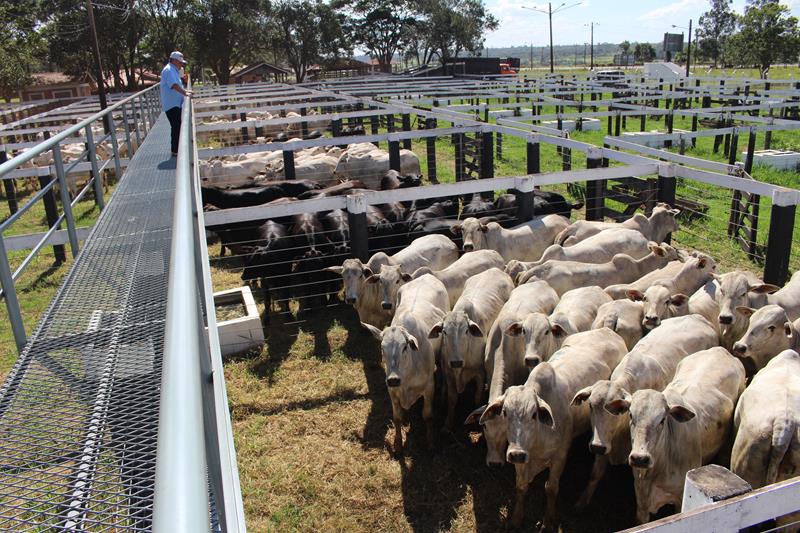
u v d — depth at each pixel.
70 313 4.61
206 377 2.27
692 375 5.58
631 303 7.13
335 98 27.12
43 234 10.09
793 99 27.53
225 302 9.42
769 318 6.20
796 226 12.38
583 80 38.31
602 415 5.14
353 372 7.91
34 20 45.00
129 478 2.81
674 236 11.92
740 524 2.86
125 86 52.84
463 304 7.02
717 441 5.38
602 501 5.66
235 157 17.95
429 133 14.64
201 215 4.85
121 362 3.88
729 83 33.00
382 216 11.39
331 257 9.94
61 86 50.72
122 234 6.39
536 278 8.06
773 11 45.31
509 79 36.53
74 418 3.39
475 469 6.14
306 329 9.12
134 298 4.83
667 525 2.72
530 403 5.11
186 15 49.88
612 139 13.12
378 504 5.71
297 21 56.94
